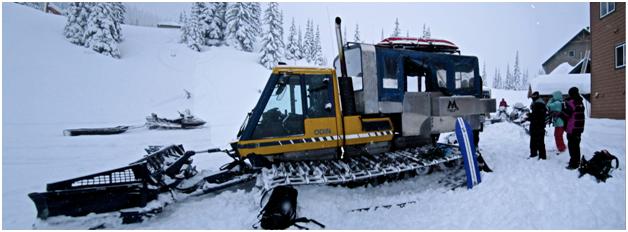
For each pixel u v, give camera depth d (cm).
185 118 1424
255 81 2573
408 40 522
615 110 1241
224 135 1209
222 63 3011
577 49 3606
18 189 527
